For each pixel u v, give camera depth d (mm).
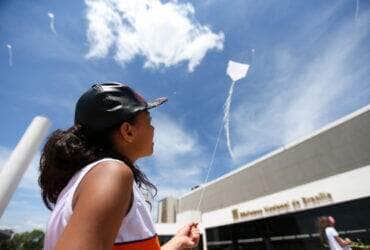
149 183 902
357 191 14219
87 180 573
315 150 19000
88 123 779
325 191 15727
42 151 836
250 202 20828
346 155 16984
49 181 787
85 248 433
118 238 635
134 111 801
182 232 1211
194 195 31078
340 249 5266
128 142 808
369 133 15977
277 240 18297
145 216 721
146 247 670
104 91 791
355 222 13875
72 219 477
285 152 21234
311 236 16000
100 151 761
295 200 17422
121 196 524
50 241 642
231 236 22172
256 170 23469
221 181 27297
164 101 905
